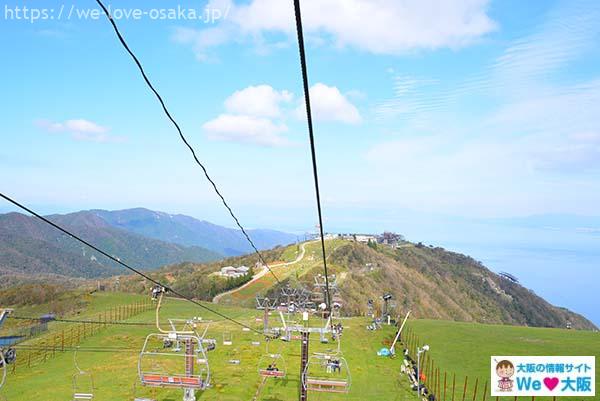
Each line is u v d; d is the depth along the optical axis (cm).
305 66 805
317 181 1333
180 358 5734
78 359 5694
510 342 7125
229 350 6241
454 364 5834
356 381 5056
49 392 4425
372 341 7094
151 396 4338
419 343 7000
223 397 4362
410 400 4494
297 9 675
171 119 1330
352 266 18400
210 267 19988
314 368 5491
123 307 10269
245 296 13038
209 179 1895
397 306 14900
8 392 4434
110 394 4378
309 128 1010
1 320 1989
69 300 11275
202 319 8612
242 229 3139
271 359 5806
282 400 4381
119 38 963
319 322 8131
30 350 6078
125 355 5875
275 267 17400
